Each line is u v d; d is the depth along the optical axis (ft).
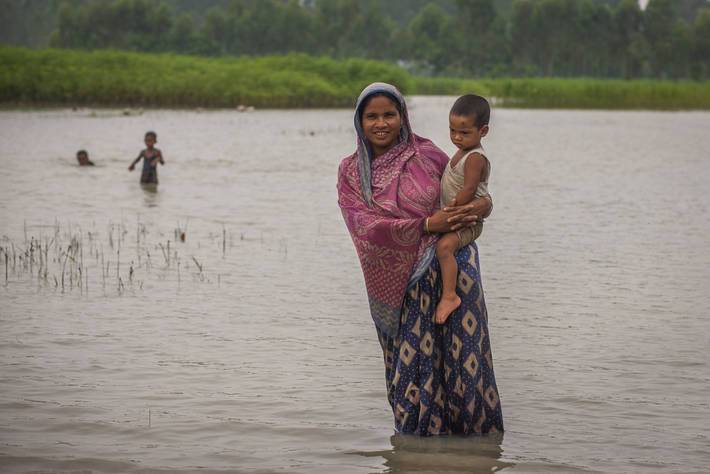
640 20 493.77
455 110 17.99
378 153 18.74
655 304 29.81
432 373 18.52
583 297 30.78
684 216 48.91
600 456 17.75
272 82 197.67
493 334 26.40
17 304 29.35
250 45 532.73
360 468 17.17
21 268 34.55
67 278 33.14
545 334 26.37
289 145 96.12
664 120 158.20
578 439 18.63
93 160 76.59
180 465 17.33
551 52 505.66
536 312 28.84
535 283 32.89
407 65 550.77
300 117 156.15
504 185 62.59
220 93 188.24
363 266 18.54
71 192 56.54
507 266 35.83
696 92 216.33
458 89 308.81
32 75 180.04
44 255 37.06
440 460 17.52
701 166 76.54
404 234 17.95
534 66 503.61
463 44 517.55
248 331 26.61
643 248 39.60
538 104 217.56
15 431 18.94
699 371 23.00
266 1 534.37
